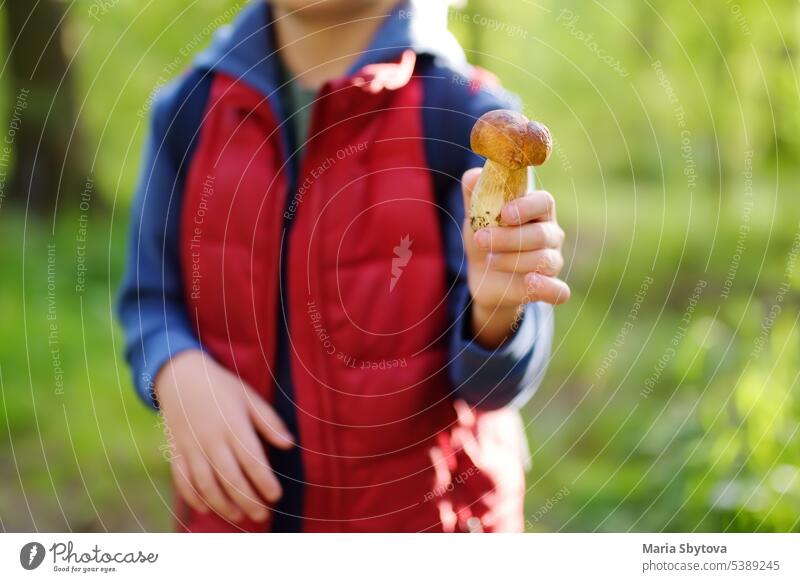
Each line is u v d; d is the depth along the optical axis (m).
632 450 1.91
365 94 0.98
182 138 1.08
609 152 3.65
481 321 0.92
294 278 1.00
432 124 0.99
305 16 1.01
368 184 0.99
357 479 0.99
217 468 0.97
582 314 2.90
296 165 1.03
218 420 0.97
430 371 0.98
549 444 2.11
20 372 2.33
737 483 1.42
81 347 2.54
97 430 2.13
